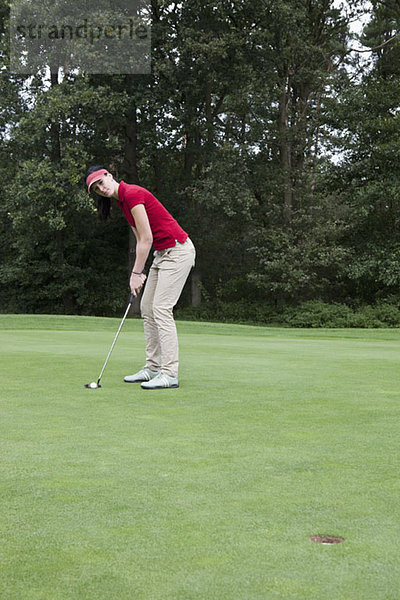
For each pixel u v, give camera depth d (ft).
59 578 4.70
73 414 11.08
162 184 85.46
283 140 77.77
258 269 83.66
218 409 11.60
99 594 4.45
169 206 83.41
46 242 86.99
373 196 73.51
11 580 4.68
